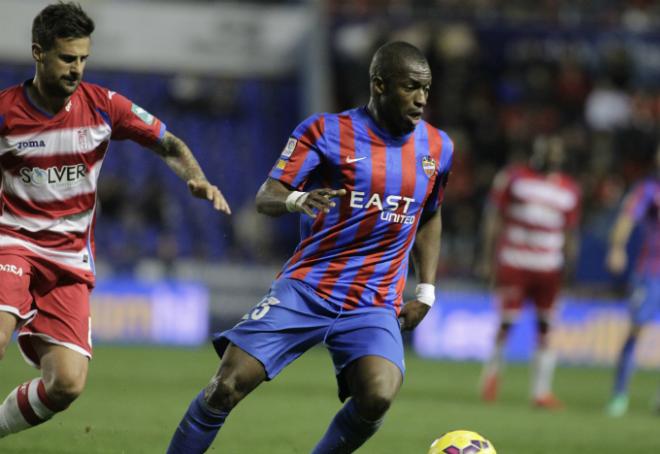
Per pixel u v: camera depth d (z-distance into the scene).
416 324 21.06
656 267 41.94
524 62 83.50
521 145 80.25
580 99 83.69
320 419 34.03
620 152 82.44
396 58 19.28
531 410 40.59
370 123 19.92
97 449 25.72
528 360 66.25
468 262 71.94
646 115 84.19
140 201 75.12
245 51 86.81
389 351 19.19
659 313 65.81
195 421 18.94
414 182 19.89
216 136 84.75
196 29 86.19
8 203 20.55
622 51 84.12
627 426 36.91
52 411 20.78
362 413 18.83
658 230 42.41
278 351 19.25
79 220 21.00
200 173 20.95
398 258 20.22
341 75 83.25
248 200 82.12
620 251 43.50
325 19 83.50
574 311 65.12
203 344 64.06
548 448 30.16
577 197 43.09
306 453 26.84
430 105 81.19
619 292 68.94
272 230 76.88
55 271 20.81
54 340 20.69
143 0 86.31
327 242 19.77
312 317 19.58
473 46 82.69
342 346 19.50
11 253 20.31
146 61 85.62
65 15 19.20
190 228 77.44
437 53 82.00
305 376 49.69
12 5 82.94
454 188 76.88
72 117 20.27
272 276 67.19
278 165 19.67
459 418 36.34
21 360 49.91
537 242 42.69
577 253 69.56
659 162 42.91
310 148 19.66
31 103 20.08
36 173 20.31
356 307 19.81
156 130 20.94
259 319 19.31
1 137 20.00
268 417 33.97
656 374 62.88
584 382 55.06
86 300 21.22
